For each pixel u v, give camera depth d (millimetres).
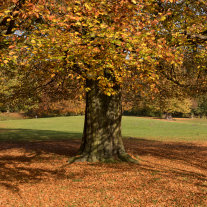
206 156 12547
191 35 8375
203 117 64188
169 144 17797
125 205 5855
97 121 10789
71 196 6492
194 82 13859
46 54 6512
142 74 6828
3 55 6254
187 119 60625
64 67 7668
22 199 6301
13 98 13688
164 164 10359
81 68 7191
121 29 6629
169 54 6742
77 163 10359
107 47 6676
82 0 6059
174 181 7723
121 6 6328
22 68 9766
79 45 6422
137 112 69562
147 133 27453
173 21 10617
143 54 6504
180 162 10867
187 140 20797
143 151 14000
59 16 6684
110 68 7176
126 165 9953
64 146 16094
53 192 6816
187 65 13008
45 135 23250
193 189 6961
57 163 10516
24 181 7898
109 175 8445
